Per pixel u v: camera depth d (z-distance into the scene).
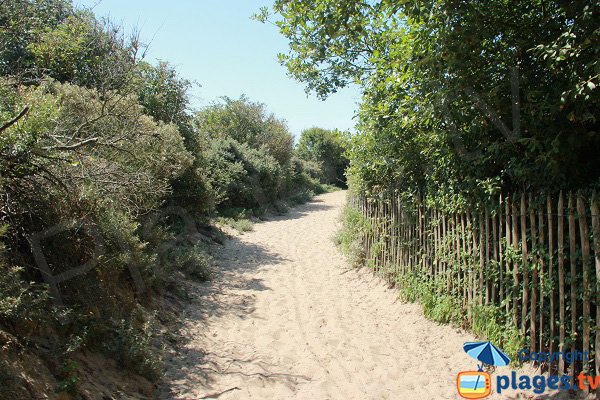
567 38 3.17
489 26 3.88
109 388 3.49
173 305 6.10
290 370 4.41
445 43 3.81
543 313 3.85
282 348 5.00
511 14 3.89
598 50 3.02
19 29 5.98
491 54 4.16
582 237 3.40
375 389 4.00
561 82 3.50
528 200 4.05
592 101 3.21
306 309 6.38
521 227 4.06
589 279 3.40
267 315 6.14
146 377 3.97
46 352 3.26
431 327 5.30
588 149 3.82
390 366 4.48
